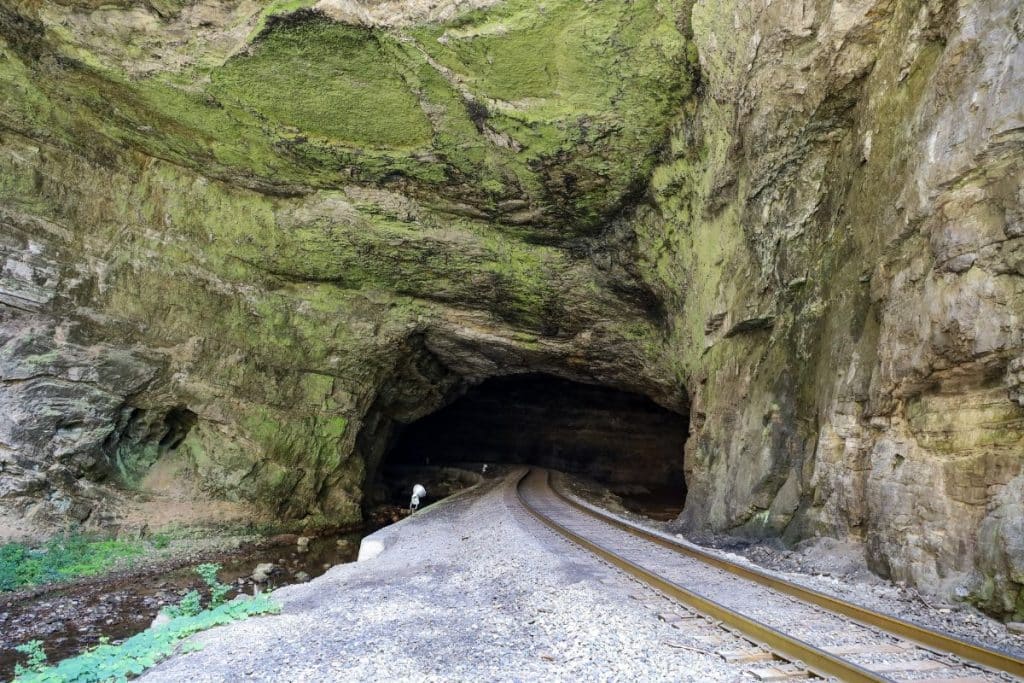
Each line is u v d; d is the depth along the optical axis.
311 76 14.86
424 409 26.94
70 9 14.26
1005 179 6.72
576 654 5.03
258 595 7.77
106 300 16.84
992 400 6.79
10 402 14.91
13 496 14.75
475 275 19.80
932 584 6.99
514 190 16.75
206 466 18.69
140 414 17.69
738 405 12.84
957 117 7.36
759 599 6.74
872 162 9.43
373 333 21.20
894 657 4.78
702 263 14.68
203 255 18.72
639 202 16.14
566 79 13.55
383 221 18.50
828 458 9.56
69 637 10.35
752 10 10.63
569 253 18.56
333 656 5.20
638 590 6.91
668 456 35.00
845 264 10.09
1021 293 6.50
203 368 18.47
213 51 14.70
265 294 19.89
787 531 10.35
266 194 18.58
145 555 15.73
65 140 16.28
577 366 23.00
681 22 11.96
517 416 37.25
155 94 15.66
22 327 15.33
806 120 10.58
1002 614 6.08
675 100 13.45
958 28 7.56
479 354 23.67
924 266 7.85
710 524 12.82
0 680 8.40
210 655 5.38
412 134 15.99
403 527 13.80
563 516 14.70
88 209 16.75
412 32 13.49
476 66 13.74
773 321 12.11
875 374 8.68
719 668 4.55
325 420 21.11
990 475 6.60
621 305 19.22
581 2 12.09
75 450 15.84
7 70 14.99
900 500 7.81
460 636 5.69
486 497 19.11
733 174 12.66
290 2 13.54
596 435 36.09
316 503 21.33
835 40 9.70
